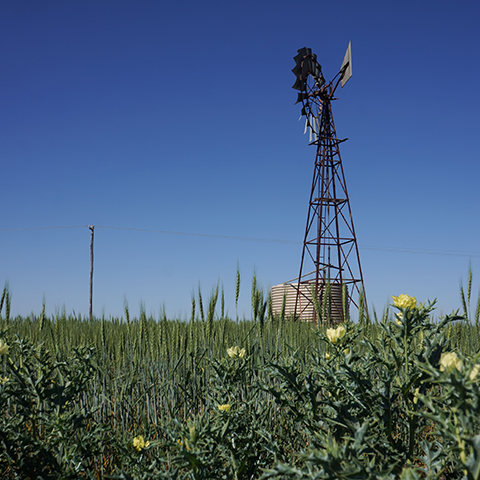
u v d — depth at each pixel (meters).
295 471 1.49
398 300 2.24
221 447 2.26
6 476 2.53
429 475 1.60
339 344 2.62
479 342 3.97
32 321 7.45
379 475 1.37
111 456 3.08
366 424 1.61
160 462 2.57
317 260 21.28
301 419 2.34
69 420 2.56
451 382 1.35
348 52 21.86
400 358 2.26
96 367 3.92
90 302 23.55
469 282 4.11
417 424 2.17
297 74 24.02
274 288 22.67
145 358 5.25
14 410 3.28
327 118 23.09
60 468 2.39
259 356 4.19
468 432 1.37
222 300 5.25
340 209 22.22
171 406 3.91
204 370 4.59
